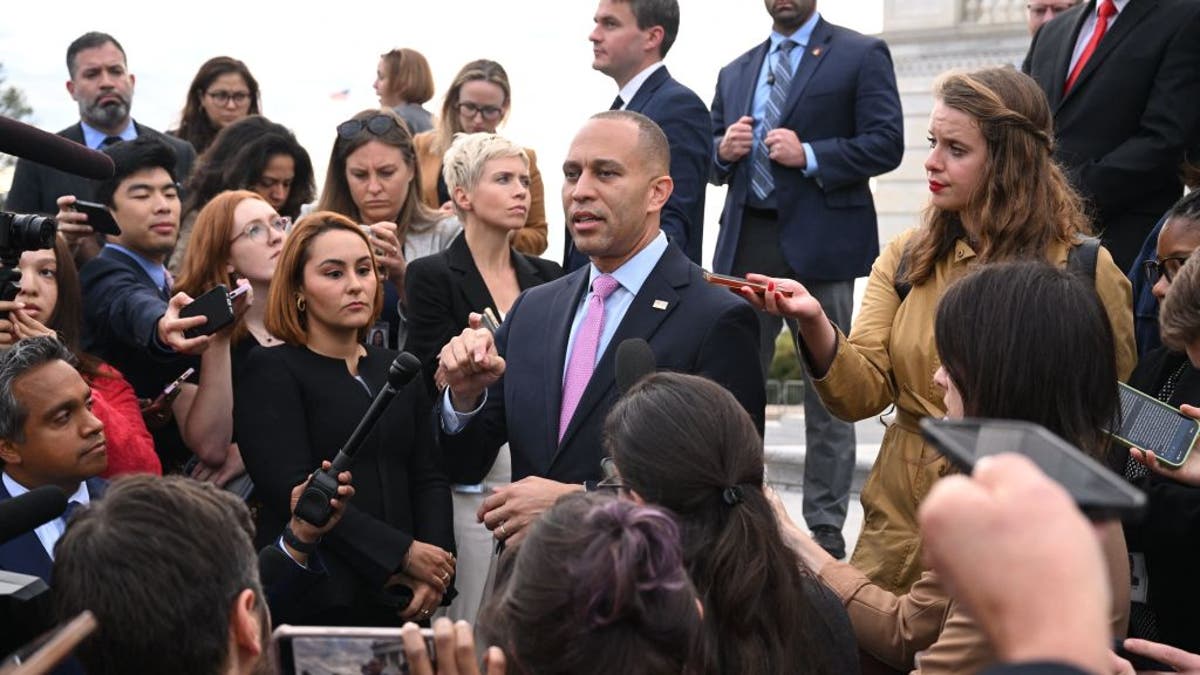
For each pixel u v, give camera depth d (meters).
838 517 6.11
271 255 4.82
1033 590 0.83
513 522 3.45
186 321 4.25
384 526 3.97
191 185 5.89
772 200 6.30
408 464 4.19
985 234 3.58
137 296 4.78
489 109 6.70
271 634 2.16
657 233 3.87
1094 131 5.16
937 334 2.54
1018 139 3.59
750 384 3.68
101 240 5.68
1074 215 3.69
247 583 2.10
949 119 3.63
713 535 2.39
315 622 3.90
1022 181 3.58
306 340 4.21
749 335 3.71
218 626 2.03
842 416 3.65
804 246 6.20
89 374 4.32
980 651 2.24
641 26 5.88
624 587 1.84
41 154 2.66
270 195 5.86
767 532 2.42
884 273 3.83
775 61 6.47
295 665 1.93
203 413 4.53
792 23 6.43
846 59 6.30
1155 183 5.03
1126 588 2.42
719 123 6.71
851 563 3.56
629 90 5.94
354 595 3.95
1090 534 0.85
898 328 3.67
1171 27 5.07
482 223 5.00
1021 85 3.63
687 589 1.89
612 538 1.88
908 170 13.88
